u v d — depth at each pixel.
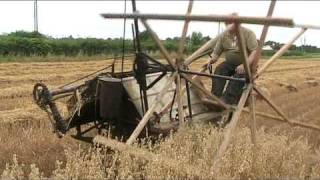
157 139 6.98
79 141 8.68
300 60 60.84
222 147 5.94
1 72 26.58
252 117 6.56
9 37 42.53
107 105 7.02
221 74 8.30
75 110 7.29
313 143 9.61
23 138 8.82
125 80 7.25
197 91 8.14
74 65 34.22
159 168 5.67
